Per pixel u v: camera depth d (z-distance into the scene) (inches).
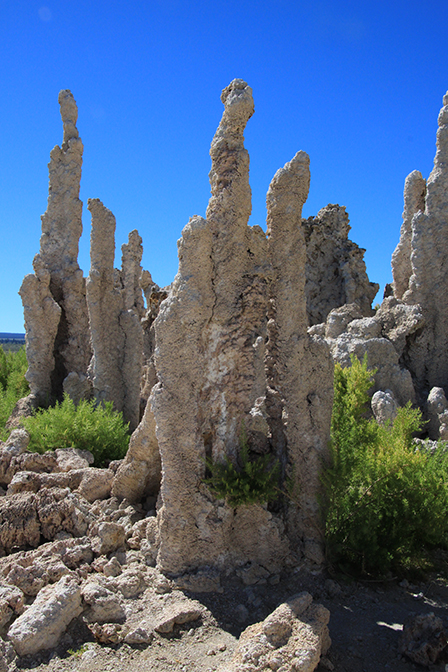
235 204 260.5
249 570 246.8
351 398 330.6
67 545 263.9
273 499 260.1
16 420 530.9
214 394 261.9
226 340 261.6
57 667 180.1
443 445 336.5
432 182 530.9
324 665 185.6
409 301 539.2
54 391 593.0
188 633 206.1
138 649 193.5
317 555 257.1
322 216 701.9
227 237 259.1
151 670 181.5
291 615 186.9
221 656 190.5
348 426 313.7
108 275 543.8
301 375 267.3
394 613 228.4
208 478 254.7
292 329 267.9
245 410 265.9
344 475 260.7
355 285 666.8
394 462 276.4
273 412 287.4
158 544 261.7
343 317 547.5
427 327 525.7
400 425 352.8
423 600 243.0
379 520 266.5
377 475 278.1
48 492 296.0
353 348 479.8
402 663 192.2
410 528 269.3
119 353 549.0
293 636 178.7
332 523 265.9
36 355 554.6
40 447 414.3
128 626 205.0
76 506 297.0
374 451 302.7
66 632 198.1
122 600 225.5
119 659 186.5
